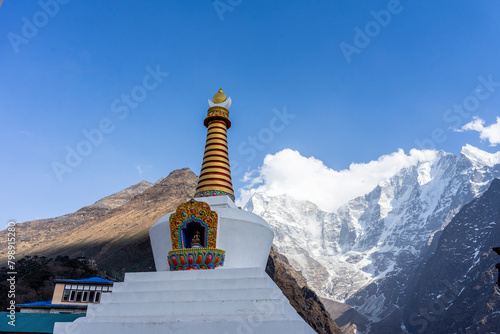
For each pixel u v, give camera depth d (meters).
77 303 35.22
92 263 99.94
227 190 21.16
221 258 17.42
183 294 15.55
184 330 14.29
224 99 23.33
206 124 23.28
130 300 15.76
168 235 18.66
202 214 17.78
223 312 14.84
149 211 165.00
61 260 92.38
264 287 15.40
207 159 21.86
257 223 18.80
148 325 14.55
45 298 71.44
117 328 14.69
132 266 116.06
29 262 89.94
